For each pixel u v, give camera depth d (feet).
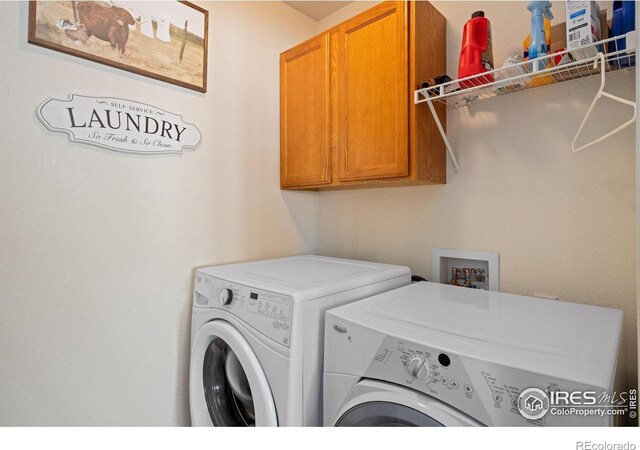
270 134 6.36
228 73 5.67
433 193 5.30
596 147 3.86
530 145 4.34
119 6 4.43
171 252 5.01
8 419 3.72
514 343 2.53
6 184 3.68
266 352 3.56
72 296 4.13
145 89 4.70
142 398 4.72
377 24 4.78
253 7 6.06
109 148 4.38
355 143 5.07
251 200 6.04
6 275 3.70
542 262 4.25
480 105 4.78
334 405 3.18
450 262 5.18
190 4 5.14
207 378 4.72
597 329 2.83
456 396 2.35
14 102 3.71
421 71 4.53
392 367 2.72
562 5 4.03
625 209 3.70
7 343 3.71
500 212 4.60
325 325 3.35
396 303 3.68
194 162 5.25
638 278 1.92
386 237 5.94
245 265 5.35
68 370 4.10
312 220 7.13
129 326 4.60
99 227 4.33
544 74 3.65
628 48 3.00
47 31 3.89
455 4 5.03
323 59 5.57
